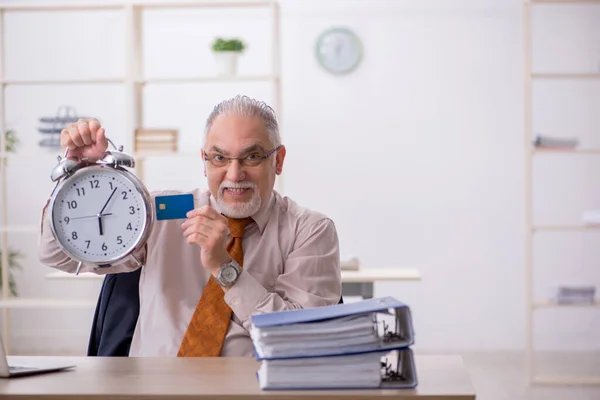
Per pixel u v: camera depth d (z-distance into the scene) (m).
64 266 1.95
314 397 1.36
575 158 5.80
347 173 5.88
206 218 1.81
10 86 5.96
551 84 5.80
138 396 1.38
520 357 5.61
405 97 5.84
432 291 5.91
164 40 5.90
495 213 5.86
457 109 5.84
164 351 1.98
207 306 1.96
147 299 2.02
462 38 5.82
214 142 1.99
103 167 1.78
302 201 5.89
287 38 5.85
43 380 1.50
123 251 1.78
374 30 5.84
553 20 5.79
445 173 5.86
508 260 5.88
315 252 2.05
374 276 4.24
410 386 1.42
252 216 2.06
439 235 5.88
